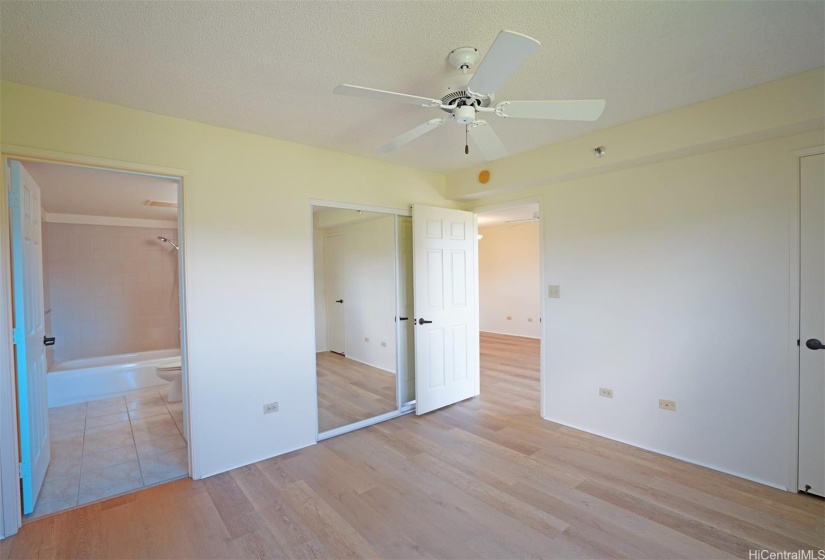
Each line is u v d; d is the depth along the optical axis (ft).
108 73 6.32
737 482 8.04
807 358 7.45
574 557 6.03
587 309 10.60
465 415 12.12
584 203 10.58
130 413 12.56
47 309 15.07
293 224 9.77
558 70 6.46
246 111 7.89
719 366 8.46
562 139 9.93
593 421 10.60
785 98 6.86
